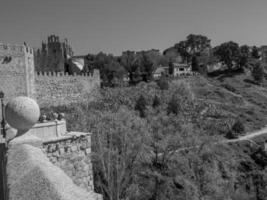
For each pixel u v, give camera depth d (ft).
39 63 344.28
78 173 52.16
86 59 377.09
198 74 415.64
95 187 96.07
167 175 127.03
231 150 176.45
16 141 28.27
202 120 227.61
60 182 16.53
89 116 151.23
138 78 335.88
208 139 150.61
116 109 205.36
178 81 336.70
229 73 430.61
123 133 123.34
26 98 30.58
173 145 140.26
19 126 29.73
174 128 168.55
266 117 270.26
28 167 19.44
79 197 15.10
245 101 316.60
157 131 155.94
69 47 394.93
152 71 348.59
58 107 193.47
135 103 228.84
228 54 444.55
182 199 112.57
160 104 236.84
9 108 29.55
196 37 539.29
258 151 179.73
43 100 191.93
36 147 27.58
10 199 16.38
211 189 112.57
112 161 101.09
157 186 118.73
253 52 528.63
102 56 353.72
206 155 138.21
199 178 117.91
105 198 94.63
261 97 340.39
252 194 138.00
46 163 20.57
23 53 148.25
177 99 239.09
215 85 365.20
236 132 214.28
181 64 457.27
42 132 49.19
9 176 19.56
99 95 244.22
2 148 30.04
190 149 141.90
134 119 153.89
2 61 139.03
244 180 148.15
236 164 159.74
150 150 140.36
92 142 107.34
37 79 188.24
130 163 115.96
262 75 398.83
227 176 133.59
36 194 15.25
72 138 51.31
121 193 101.50
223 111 257.34
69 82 212.43
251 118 257.75
